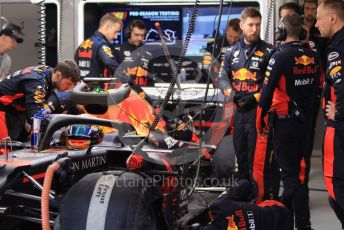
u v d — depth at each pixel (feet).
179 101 13.41
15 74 16.15
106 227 10.78
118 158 14.21
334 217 20.58
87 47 23.16
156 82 15.23
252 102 19.11
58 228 11.16
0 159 12.22
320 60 18.37
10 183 11.31
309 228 17.40
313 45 17.62
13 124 16.61
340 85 14.56
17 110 16.65
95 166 13.53
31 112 15.71
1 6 27.40
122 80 12.84
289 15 17.10
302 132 17.21
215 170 17.75
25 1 27.04
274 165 18.74
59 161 11.21
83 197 11.15
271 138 18.06
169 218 12.58
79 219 10.96
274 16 24.38
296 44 16.96
